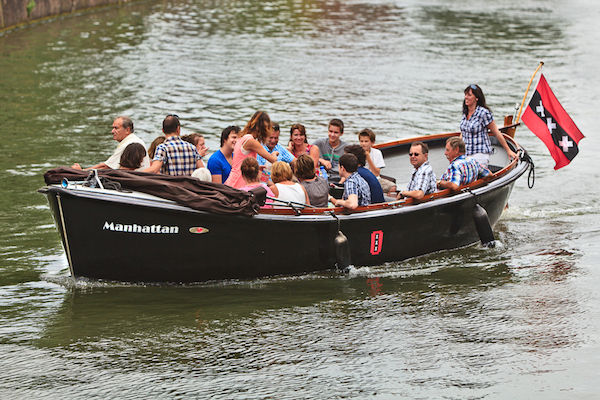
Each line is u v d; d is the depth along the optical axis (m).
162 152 19.75
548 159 32.88
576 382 14.47
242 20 75.81
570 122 26.59
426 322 17.23
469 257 21.92
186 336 16.38
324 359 15.41
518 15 81.62
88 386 14.27
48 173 18.25
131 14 79.06
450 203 21.58
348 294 18.91
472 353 15.67
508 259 21.69
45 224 23.59
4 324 16.78
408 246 21.41
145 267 18.45
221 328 16.81
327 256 20.05
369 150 23.44
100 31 66.94
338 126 23.97
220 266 18.95
